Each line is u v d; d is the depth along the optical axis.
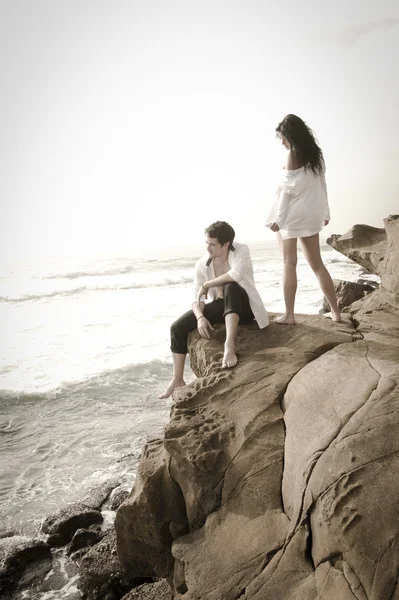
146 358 10.44
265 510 3.03
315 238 4.42
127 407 8.20
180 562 3.10
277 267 27.25
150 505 3.42
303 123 4.18
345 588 2.38
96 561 4.32
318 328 4.43
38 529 5.18
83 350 11.39
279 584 2.59
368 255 7.18
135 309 16.55
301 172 4.21
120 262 35.41
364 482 2.61
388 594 2.28
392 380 3.28
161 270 29.45
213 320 4.50
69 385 9.15
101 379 9.40
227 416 3.55
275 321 4.58
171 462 3.42
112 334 12.88
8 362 10.66
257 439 3.33
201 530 3.14
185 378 9.27
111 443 6.96
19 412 8.16
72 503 5.57
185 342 4.54
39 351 11.45
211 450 3.30
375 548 2.41
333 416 3.12
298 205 4.26
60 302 19.08
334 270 25.08
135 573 3.81
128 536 3.63
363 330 4.44
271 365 3.94
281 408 3.55
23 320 15.38
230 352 4.05
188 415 3.63
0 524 5.27
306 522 2.74
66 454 6.71
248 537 2.93
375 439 2.79
